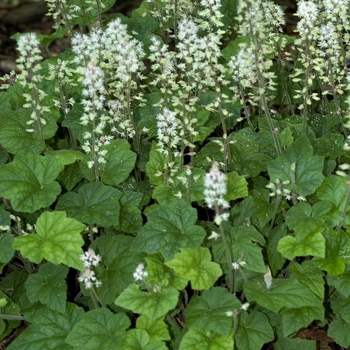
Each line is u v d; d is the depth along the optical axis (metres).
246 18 1.36
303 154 1.43
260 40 1.40
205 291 1.32
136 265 1.37
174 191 1.42
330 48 1.51
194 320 1.28
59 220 1.35
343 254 1.35
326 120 1.64
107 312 1.33
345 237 1.36
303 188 1.41
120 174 1.48
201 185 1.43
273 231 1.44
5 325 1.42
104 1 1.91
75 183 1.54
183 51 1.46
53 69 1.56
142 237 1.34
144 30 1.85
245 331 1.31
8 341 1.46
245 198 1.45
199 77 1.51
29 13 2.54
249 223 1.41
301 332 1.44
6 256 1.36
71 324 1.37
